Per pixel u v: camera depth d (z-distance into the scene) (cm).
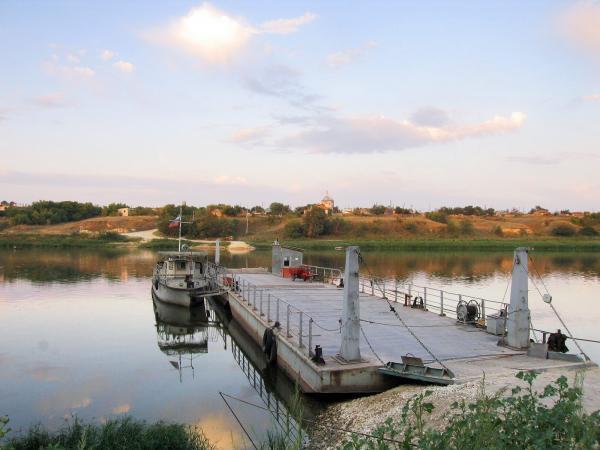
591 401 952
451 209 17638
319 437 1075
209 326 2628
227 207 13775
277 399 1443
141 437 1012
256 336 2048
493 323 1678
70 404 1409
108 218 13375
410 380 1270
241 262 6569
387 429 663
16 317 2719
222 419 1280
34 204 13538
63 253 7812
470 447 560
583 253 8906
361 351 1452
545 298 1398
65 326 2511
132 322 2648
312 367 1306
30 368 1770
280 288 2898
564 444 536
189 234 10850
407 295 2330
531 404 628
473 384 1112
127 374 1717
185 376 1698
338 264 6209
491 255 8269
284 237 10994
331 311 2119
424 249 9681
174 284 3084
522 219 14388
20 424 1248
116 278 4581
